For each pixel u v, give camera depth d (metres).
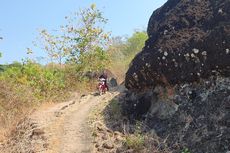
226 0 10.63
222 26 9.69
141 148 9.16
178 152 8.88
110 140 9.91
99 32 26.41
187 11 11.42
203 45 9.85
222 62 9.44
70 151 9.77
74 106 14.66
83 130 11.05
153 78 11.04
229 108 8.98
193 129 9.27
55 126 11.84
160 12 13.14
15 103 15.32
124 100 12.42
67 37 26.12
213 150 8.44
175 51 10.45
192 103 9.86
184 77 10.21
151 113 10.75
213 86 9.66
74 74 24.14
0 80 17.00
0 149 10.63
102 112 12.48
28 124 12.36
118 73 27.66
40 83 19.64
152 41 11.86
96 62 25.64
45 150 10.01
